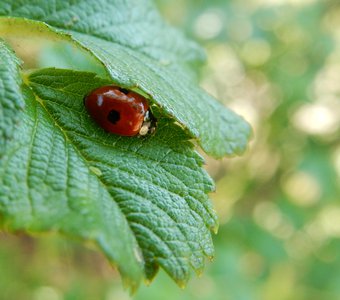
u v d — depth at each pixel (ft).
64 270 0.46
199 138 0.15
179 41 0.21
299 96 0.45
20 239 0.46
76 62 0.20
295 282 0.45
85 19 0.18
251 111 0.49
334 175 0.45
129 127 0.15
